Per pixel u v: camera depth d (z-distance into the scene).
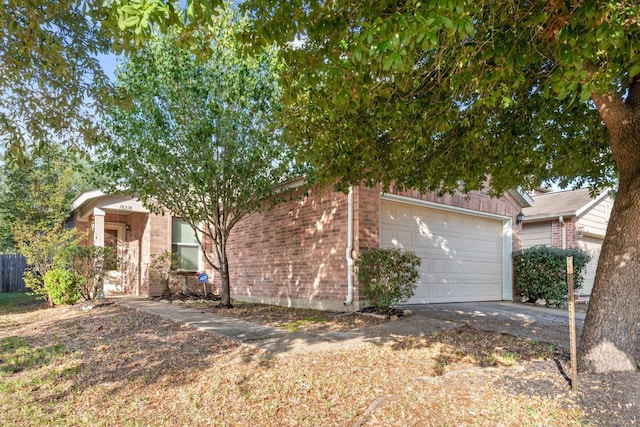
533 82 4.86
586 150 5.72
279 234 10.03
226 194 8.47
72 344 5.77
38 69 4.90
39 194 12.11
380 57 2.71
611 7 2.52
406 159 5.49
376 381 4.00
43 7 4.30
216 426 3.32
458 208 9.94
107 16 3.90
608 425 3.02
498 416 3.23
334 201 8.48
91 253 10.16
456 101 4.73
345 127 4.90
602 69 3.03
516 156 5.82
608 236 4.17
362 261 7.53
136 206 11.31
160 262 10.73
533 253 10.98
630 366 3.89
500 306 9.43
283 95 4.37
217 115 7.71
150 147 7.62
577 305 11.05
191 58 7.40
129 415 3.58
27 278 10.25
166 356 5.02
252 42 3.47
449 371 4.27
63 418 3.56
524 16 3.14
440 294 9.49
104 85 5.34
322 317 7.36
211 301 10.02
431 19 2.37
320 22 3.21
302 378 4.09
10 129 5.30
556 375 3.95
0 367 4.87
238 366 4.50
